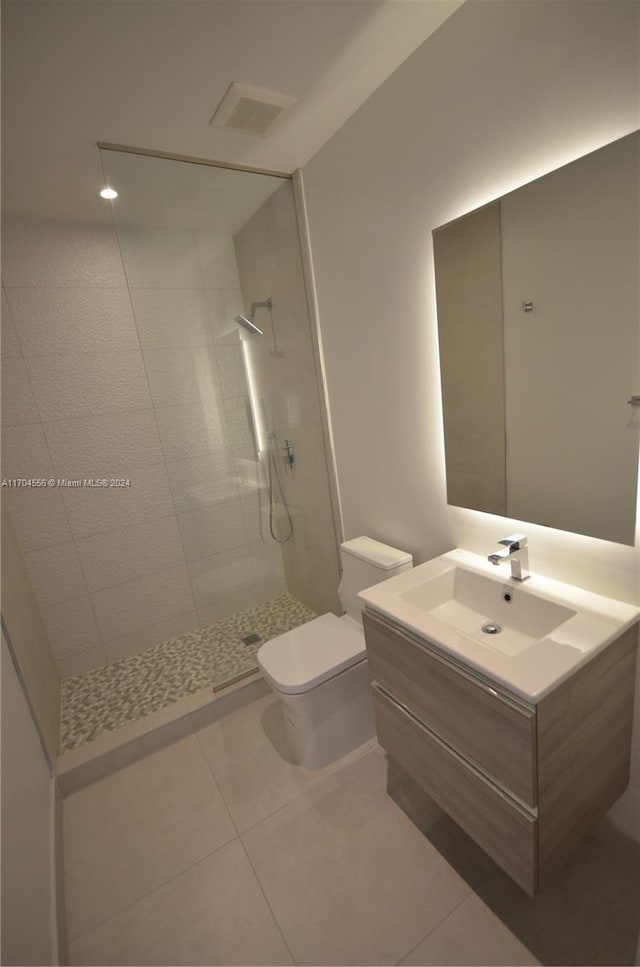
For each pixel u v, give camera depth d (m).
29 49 1.16
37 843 1.29
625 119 0.99
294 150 1.88
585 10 1.00
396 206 1.62
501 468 1.47
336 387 2.20
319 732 1.75
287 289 2.31
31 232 2.19
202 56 1.27
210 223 2.11
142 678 2.48
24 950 0.97
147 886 1.43
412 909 1.28
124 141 1.65
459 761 1.20
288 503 2.70
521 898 1.27
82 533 2.52
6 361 2.22
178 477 2.38
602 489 1.20
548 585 1.35
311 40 1.28
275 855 1.48
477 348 1.45
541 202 1.17
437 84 1.36
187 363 2.29
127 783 1.84
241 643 2.54
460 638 1.14
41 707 1.88
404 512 1.98
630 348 1.08
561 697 0.99
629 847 1.36
